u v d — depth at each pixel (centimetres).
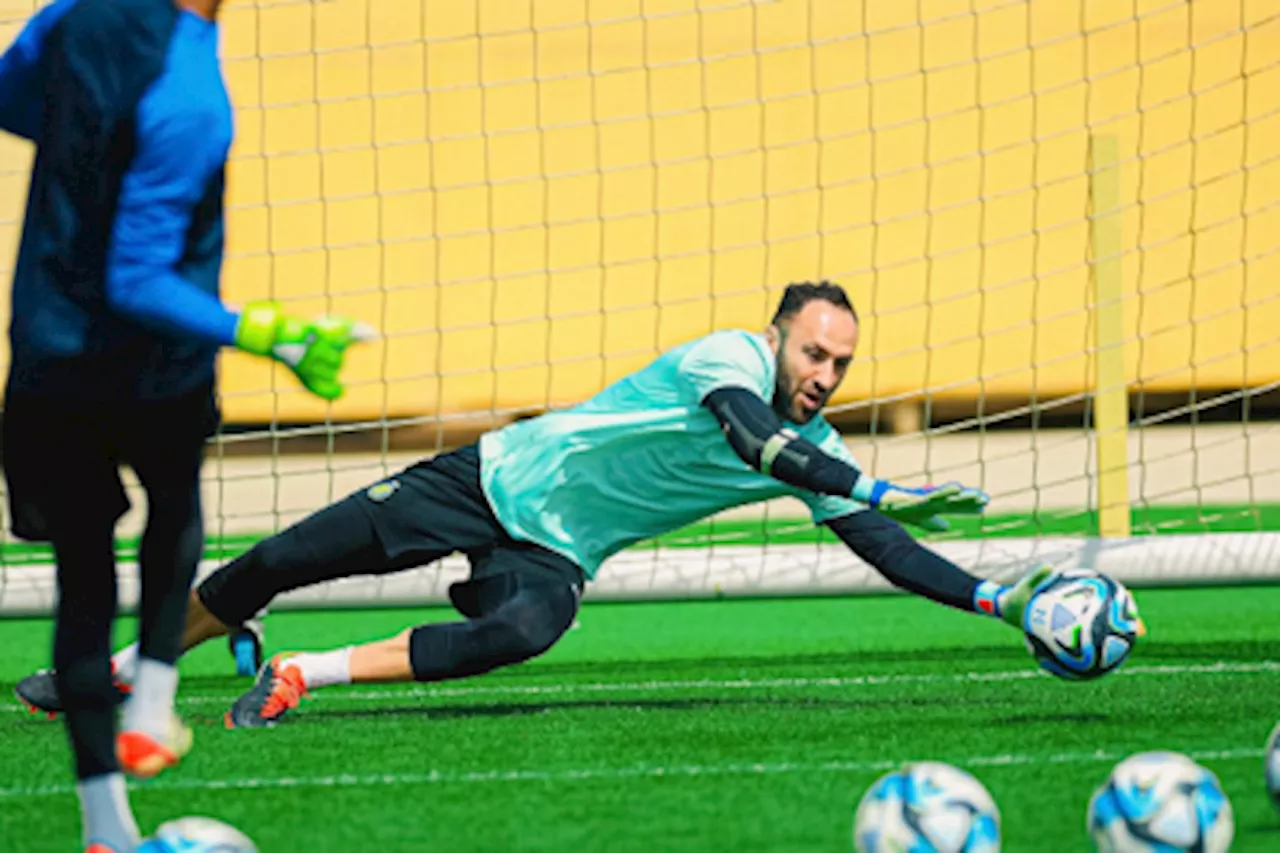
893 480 3738
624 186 4297
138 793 1228
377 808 1166
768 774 1262
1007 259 4338
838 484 1412
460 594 1622
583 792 1205
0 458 968
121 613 2030
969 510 1391
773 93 4197
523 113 4238
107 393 934
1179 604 2445
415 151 4228
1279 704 1556
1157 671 1811
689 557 2102
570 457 1573
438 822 1117
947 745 1373
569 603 1564
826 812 1123
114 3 909
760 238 4300
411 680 1524
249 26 4084
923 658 1997
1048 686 1722
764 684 1812
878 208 4278
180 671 2061
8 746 1470
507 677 1920
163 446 975
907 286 4350
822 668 1934
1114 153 2339
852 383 4434
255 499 3747
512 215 4309
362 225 4247
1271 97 4184
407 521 1581
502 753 1380
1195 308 4300
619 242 4347
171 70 892
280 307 918
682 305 4378
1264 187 4231
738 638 2248
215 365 984
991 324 4381
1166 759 938
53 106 914
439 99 4203
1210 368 4341
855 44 4184
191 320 891
